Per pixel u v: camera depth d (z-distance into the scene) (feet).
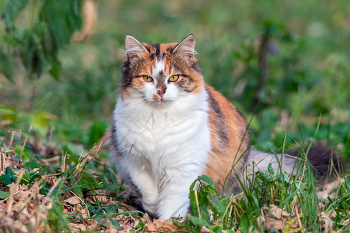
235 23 62.39
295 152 26.78
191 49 21.31
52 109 38.22
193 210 18.48
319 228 17.63
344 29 62.85
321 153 25.93
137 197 23.73
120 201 22.50
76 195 20.18
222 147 22.00
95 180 20.92
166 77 20.36
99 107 38.42
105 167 24.25
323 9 68.23
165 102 19.97
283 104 39.06
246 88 39.83
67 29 27.07
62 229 15.88
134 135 20.38
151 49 21.17
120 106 21.26
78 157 24.43
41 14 28.37
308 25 63.16
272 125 34.99
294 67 42.47
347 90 41.04
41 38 28.63
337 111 37.11
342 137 30.91
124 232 17.87
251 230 17.04
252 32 46.85
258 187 20.85
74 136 31.96
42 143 28.35
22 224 15.88
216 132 21.74
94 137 30.50
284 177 19.51
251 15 64.95
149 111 20.18
